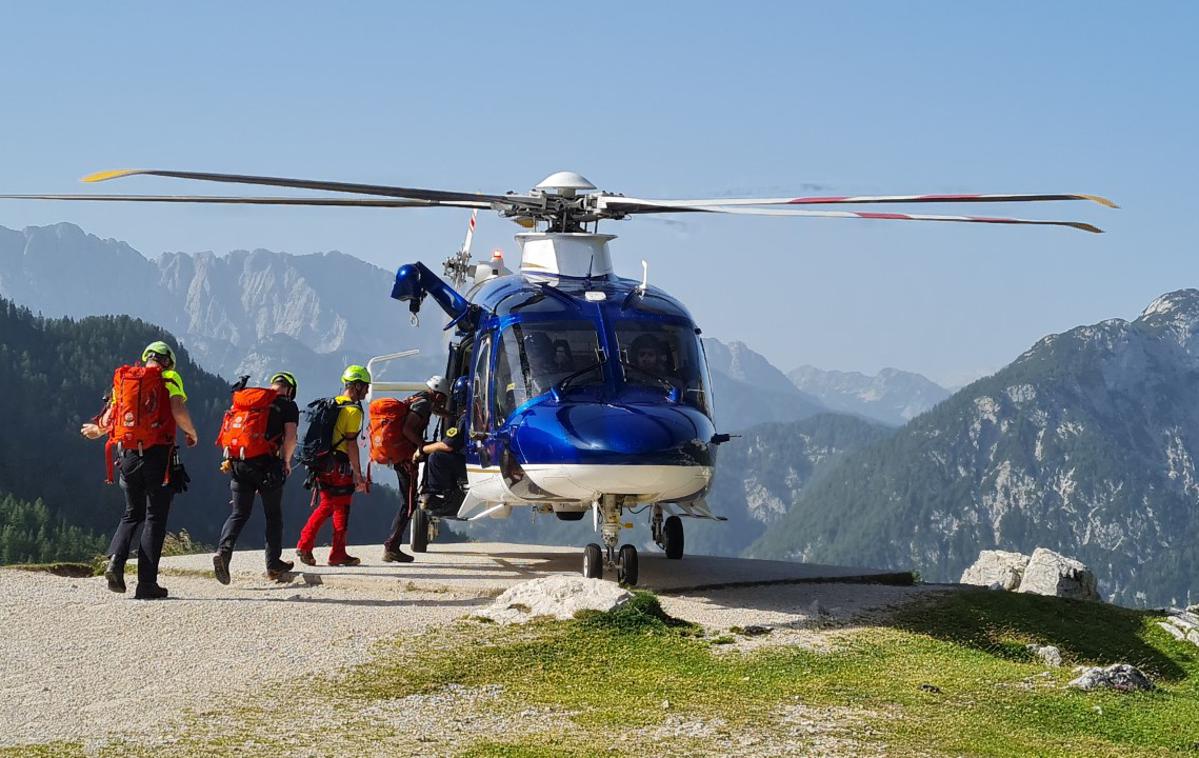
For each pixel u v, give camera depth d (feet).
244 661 27.73
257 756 20.52
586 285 43.55
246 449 38.40
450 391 47.03
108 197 39.06
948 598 41.86
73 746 20.98
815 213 35.73
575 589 33.35
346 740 21.70
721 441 40.60
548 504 41.14
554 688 26.45
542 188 45.55
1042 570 50.96
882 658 31.40
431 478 45.60
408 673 26.94
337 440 43.57
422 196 41.75
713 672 28.60
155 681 25.96
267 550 39.88
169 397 35.94
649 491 37.93
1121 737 24.88
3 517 455.22
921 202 34.63
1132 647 38.47
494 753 20.89
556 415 38.81
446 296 46.60
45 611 32.78
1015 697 27.43
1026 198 33.27
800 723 23.89
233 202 41.42
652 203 41.50
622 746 21.67
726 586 42.16
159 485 35.81
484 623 32.01
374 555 49.88
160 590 35.73
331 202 43.50
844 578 45.39
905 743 22.67
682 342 42.16
